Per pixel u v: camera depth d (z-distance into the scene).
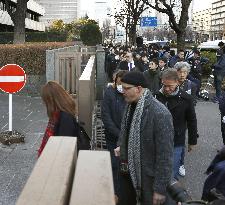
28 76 15.55
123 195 3.96
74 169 1.66
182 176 7.02
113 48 33.62
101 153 1.79
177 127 5.52
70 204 1.22
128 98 3.68
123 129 3.87
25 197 1.25
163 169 3.52
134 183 3.67
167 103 5.45
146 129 3.56
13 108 12.91
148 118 3.55
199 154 8.57
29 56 15.55
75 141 2.00
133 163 3.64
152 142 3.57
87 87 5.89
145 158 3.60
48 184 1.36
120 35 68.50
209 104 15.92
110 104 5.76
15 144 8.41
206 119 12.75
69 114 3.90
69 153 1.75
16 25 30.98
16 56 15.61
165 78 5.41
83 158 1.69
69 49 19.30
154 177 3.59
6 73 8.62
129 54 13.72
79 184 1.38
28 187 1.33
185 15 21.70
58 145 1.90
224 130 7.05
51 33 47.38
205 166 7.73
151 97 3.64
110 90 5.84
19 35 31.03
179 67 6.50
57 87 3.96
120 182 3.98
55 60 12.88
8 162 7.25
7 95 15.51
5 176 6.55
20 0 30.86
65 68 12.82
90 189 1.34
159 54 24.75
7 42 42.12
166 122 3.54
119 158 4.02
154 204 3.56
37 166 1.55
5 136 8.48
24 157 7.58
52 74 14.32
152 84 8.98
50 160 1.64
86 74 6.77
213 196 2.69
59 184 1.36
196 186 6.62
